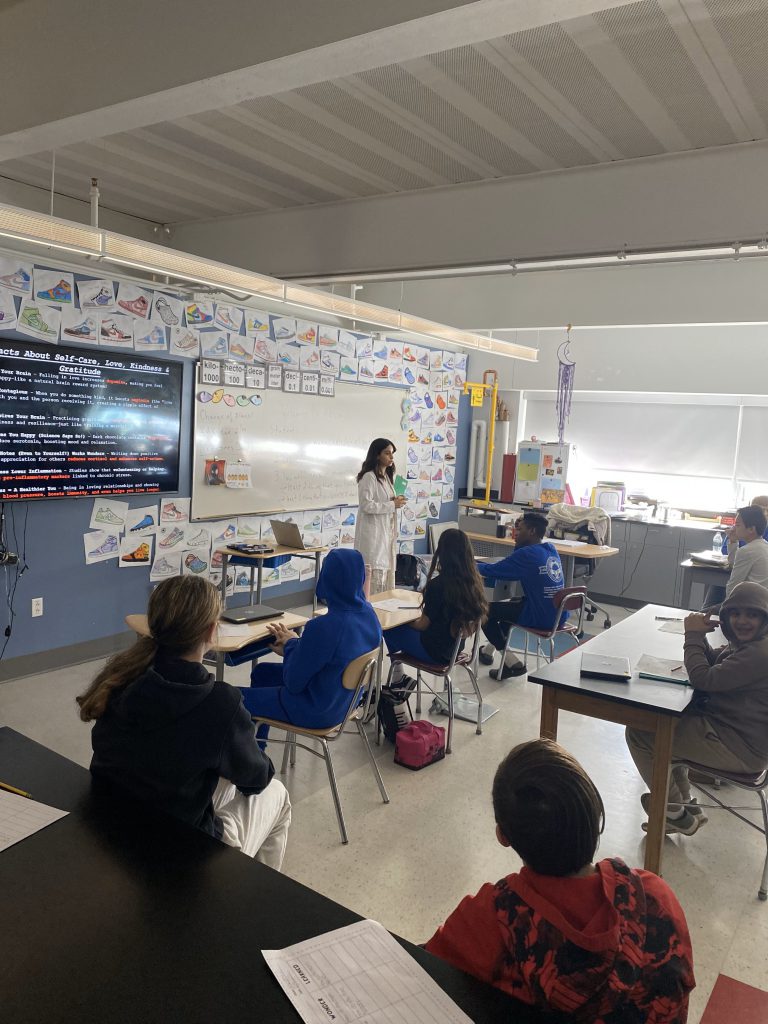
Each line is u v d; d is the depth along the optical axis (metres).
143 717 1.62
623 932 1.05
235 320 5.64
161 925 1.09
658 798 2.59
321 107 2.86
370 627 2.90
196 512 5.48
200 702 1.66
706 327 7.29
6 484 4.24
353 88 2.67
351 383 6.82
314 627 2.78
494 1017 0.98
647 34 2.21
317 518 6.64
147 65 2.04
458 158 3.30
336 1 1.73
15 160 3.79
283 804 2.25
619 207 3.24
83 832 1.33
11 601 4.41
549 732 2.77
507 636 4.90
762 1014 2.05
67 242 2.96
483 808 3.18
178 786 1.63
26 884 1.17
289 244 4.33
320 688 2.80
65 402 4.48
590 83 2.54
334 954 1.05
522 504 8.09
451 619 3.68
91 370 4.61
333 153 3.35
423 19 1.63
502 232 3.55
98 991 0.95
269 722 2.88
